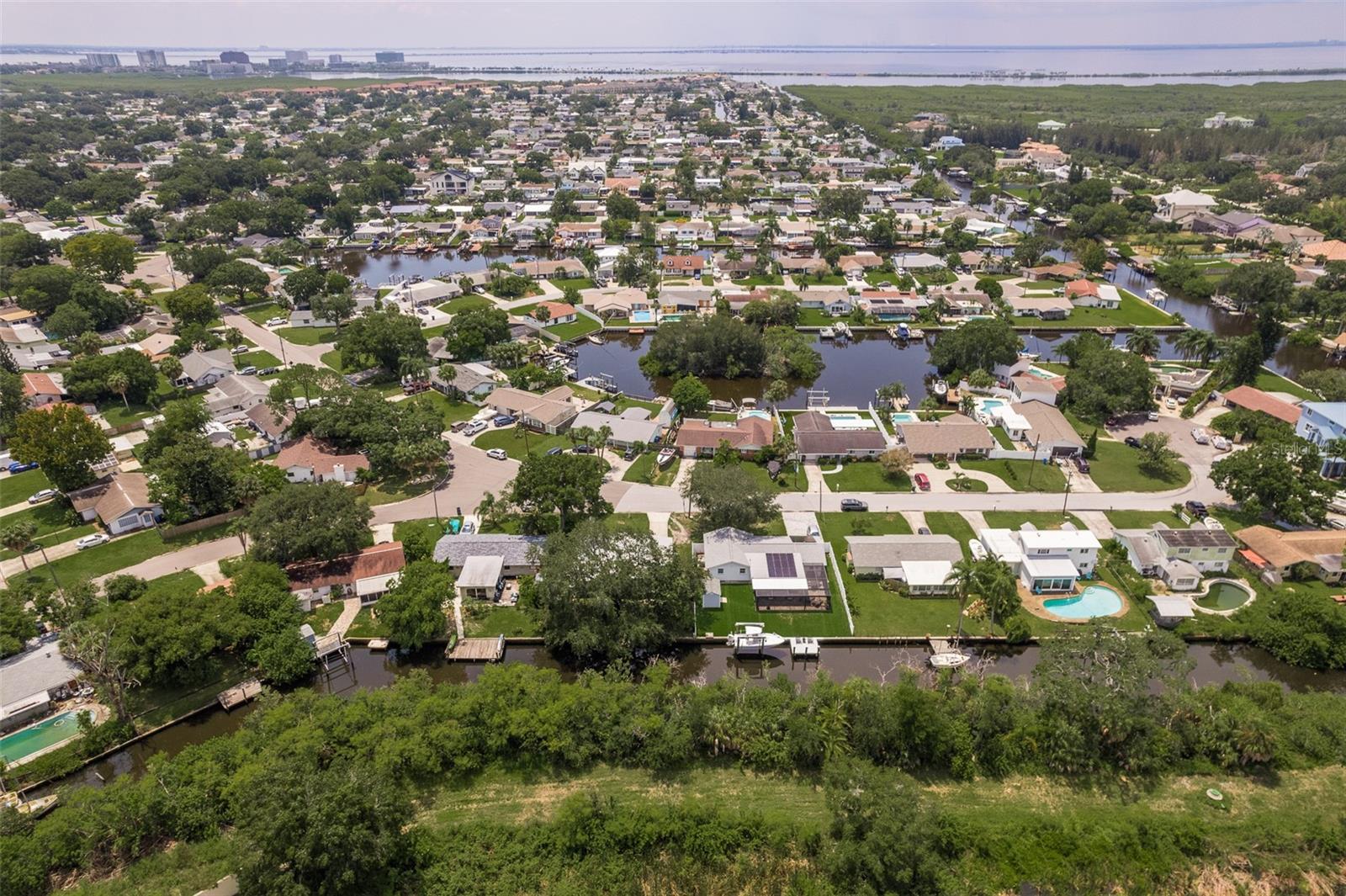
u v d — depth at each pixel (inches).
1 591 4013.3
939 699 3388.3
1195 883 2888.8
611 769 3275.1
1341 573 4274.1
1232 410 6284.5
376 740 3152.1
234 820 2942.9
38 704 3533.5
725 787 3186.5
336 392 5944.9
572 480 4633.4
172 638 3590.1
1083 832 2989.7
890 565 4389.8
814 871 2878.9
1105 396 6122.1
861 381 7194.9
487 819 3036.4
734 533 4542.3
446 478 5418.3
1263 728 3235.7
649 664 3897.6
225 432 5797.2
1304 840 2979.8
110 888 2696.9
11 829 2888.8
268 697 3479.3
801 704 3376.0
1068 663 3457.2
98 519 4965.6
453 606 4224.9
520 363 7199.8
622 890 2824.8
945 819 2989.7
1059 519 4921.3
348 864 2652.6
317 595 4242.1
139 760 3432.6
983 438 5644.7
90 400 6451.8
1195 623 4035.4
